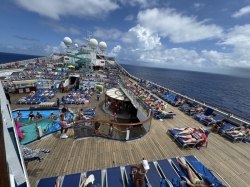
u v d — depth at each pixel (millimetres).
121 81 18297
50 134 6574
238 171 5230
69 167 4605
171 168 4367
